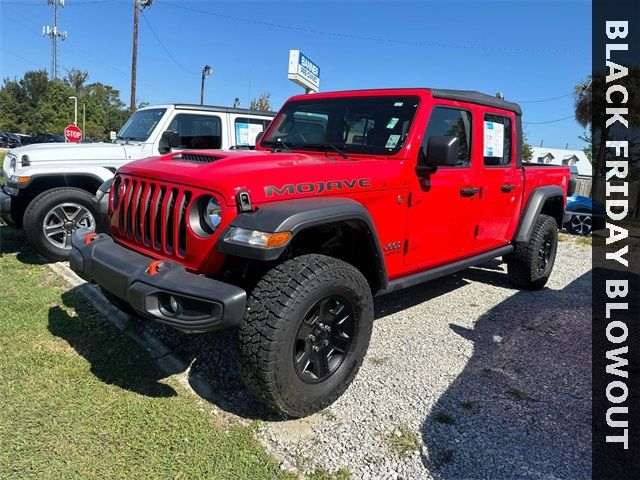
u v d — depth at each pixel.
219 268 2.72
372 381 3.24
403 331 4.11
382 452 2.54
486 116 4.25
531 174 5.03
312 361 2.76
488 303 4.95
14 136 44.69
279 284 2.55
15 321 3.79
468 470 2.44
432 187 3.64
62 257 5.48
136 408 2.75
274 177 2.74
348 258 3.36
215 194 2.61
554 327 4.38
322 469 2.39
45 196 5.30
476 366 3.54
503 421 2.86
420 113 3.54
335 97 4.06
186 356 3.43
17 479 2.18
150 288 2.52
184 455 2.41
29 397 2.78
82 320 3.87
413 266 3.69
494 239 4.64
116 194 3.37
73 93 62.97
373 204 3.21
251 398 2.95
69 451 2.38
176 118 6.44
